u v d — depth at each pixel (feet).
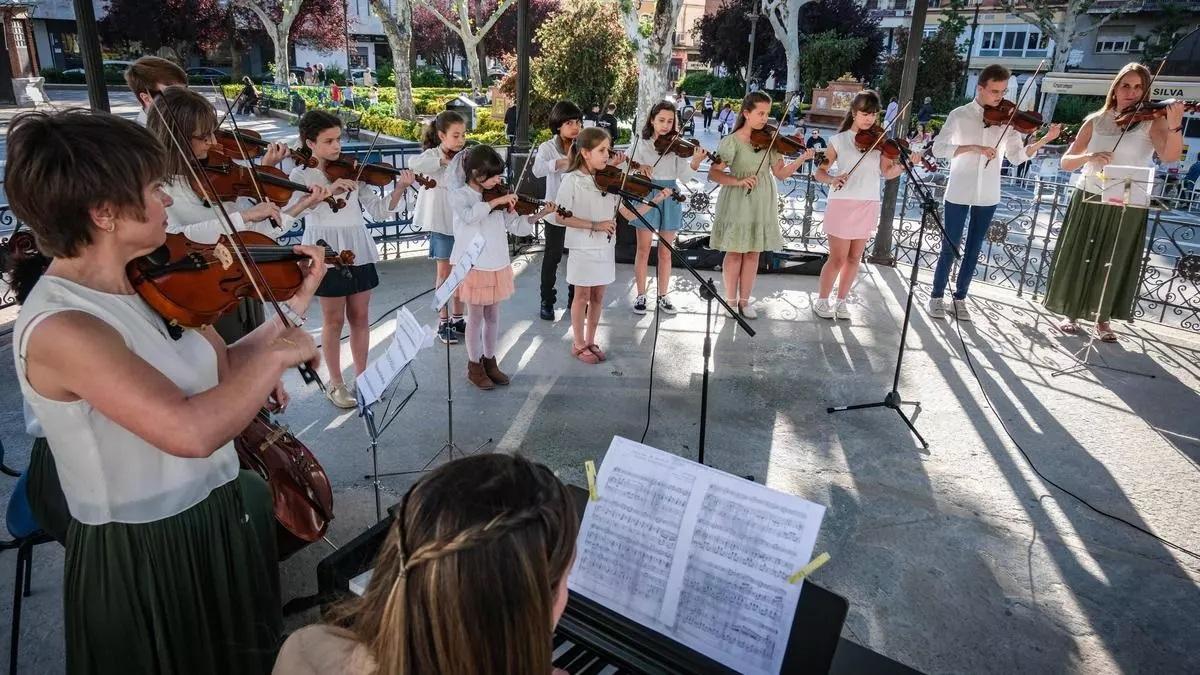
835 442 13.41
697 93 119.24
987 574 10.04
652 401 14.76
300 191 12.90
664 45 43.86
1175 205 35.94
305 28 112.16
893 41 126.31
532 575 2.91
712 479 5.36
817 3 107.86
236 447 8.11
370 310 19.29
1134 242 16.97
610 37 50.62
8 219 20.67
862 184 17.92
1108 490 12.03
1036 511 11.45
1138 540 10.80
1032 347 17.78
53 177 4.40
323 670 3.33
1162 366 16.78
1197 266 18.92
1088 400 15.11
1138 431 13.91
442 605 2.82
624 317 19.27
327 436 13.14
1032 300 21.15
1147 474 12.48
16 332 4.65
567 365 16.33
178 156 9.05
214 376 5.73
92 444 5.05
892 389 14.69
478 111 60.90
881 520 11.16
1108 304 17.48
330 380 14.03
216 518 5.79
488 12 120.37
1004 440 13.53
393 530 3.12
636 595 5.38
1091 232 17.35
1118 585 9.88
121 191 4.56
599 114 32.76
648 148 18.43
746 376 15.99
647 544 5.40
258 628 6.32
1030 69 114.32
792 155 18.48
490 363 15.12
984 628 9.11
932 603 9.50
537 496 3.08
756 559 5.08
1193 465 12.78
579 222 15.15
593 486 5.60
